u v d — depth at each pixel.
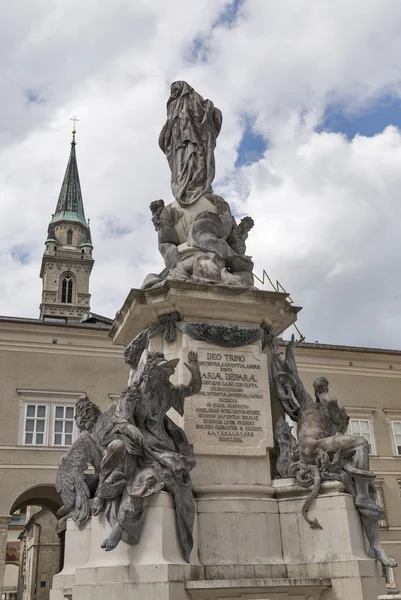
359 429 25.59
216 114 9.28
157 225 8.67
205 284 7.23
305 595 5.85
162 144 9.34
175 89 9.38
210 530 6.25
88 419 7.25
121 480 5.82
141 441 5.90
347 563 5.96
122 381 23.50
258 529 6.39
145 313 7.41
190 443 6.71
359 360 26.64
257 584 5.59
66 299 82.25
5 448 21.56
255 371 7.30
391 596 5.41
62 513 6.80
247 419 7.04
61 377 22.92
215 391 7.03
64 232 85.75
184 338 7.20
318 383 7.44
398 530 24.31
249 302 7.37
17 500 22.05
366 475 6.42
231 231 8.61
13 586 49.94
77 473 6.75
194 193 8.62
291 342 7.94
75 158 93.62
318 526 6.30
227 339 7.24
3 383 22.28
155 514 5.69
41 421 22.30
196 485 6.55
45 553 31.56
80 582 5.69
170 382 6.49
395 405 26.36
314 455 6.72
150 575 5.40
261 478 6.83
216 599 5.50
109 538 5.50
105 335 23.80
